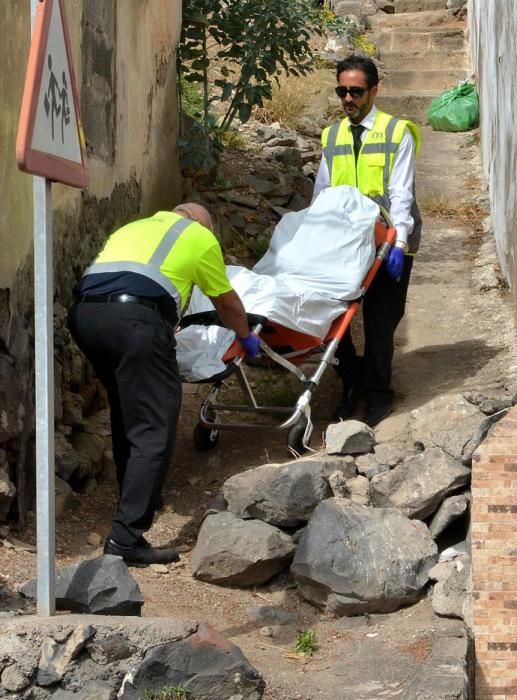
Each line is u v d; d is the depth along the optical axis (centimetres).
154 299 522
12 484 520
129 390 518
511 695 461
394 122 659
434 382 685
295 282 614
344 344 661
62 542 546
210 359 578
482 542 461
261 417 680
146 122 838
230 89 953
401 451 575
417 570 514
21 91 561
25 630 391
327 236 632
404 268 657
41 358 391
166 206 909
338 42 1408
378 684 426
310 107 1238
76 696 386
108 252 536
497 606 460
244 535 528
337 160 668
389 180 657
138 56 812
